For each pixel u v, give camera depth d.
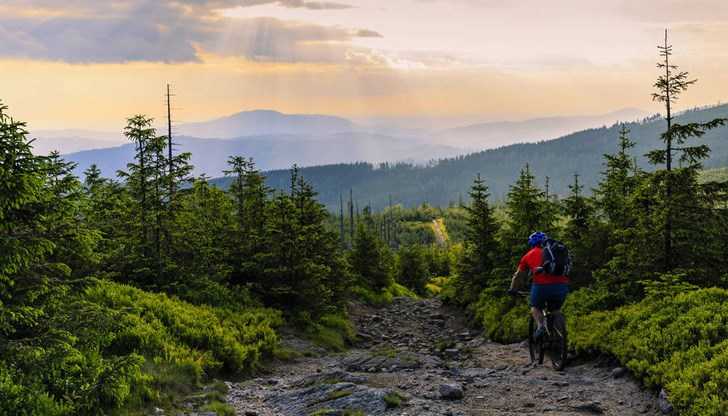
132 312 12.18
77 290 8.09
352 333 23.30
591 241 18.78
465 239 26.25
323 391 9.63
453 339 21.83
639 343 9.93
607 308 14.56
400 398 8.82
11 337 7.24
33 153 6.60
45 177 6.67
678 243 14.40
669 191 14.96
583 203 19.62
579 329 12.41
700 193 14.77
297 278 20.58
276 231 19.80
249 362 13.34
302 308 20.50
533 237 10.02
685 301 10.88
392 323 28.55
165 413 8.59
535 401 8.83
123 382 7.96
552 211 20.48
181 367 10.92
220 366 12.11
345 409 8.29
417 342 22.58
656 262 14.61
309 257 22.41
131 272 16.80
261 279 20.66
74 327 7.66
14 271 6.66
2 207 6.29
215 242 21.22
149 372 9.88
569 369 10.98
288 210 20.19
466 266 26.38
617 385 9.30
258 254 20.19
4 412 6.29
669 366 8.62
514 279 10.14
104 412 7.80
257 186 23.28
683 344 9.21
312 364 15.09
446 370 12.36
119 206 16.98
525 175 21.41
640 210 15.52
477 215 26.02
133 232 17.09
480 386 10.23
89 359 8.38
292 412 8.84
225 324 15.38
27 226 7.03
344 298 26.08
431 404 8.48
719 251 14.53
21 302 6.93
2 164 6.30
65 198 7.59
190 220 18.83
